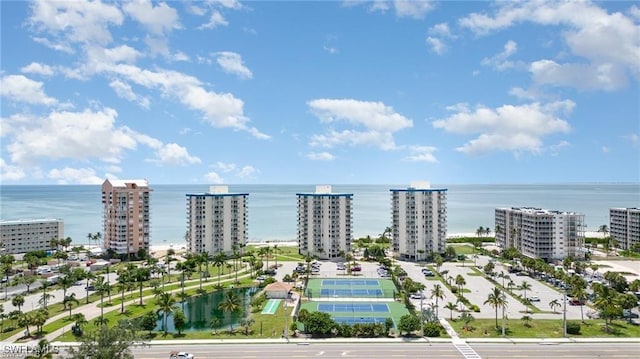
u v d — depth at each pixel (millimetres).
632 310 153875
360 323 132625
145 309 158125
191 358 111562
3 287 190750
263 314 152125
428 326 128750
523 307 159125
